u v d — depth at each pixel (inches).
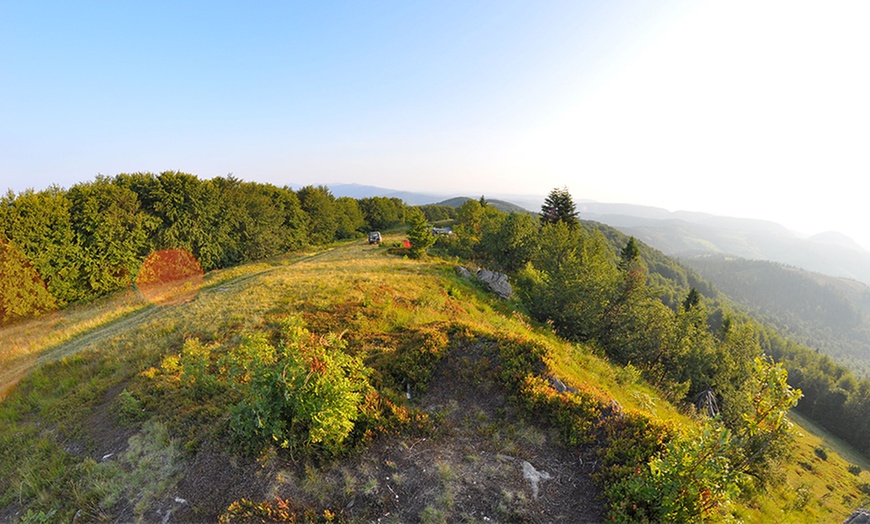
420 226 1311.5
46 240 1075.3
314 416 247.9
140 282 1280.8
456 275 1034.1
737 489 209.8
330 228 2546.8
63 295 1115.3
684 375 1133.1
